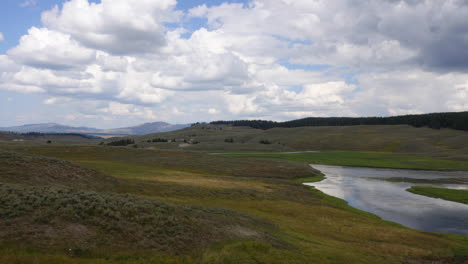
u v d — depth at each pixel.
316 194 65.38
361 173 110.25
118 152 112.88
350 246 30.03
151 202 27.14
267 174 95.31
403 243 33.69
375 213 52.00
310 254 24.31
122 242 19.00
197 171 90.12
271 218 38.34
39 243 16.77
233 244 22.14
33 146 104.50
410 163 143.00
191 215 26.59
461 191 71.25
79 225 19.53
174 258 18.59
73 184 40.25
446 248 32.47
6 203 19.89
